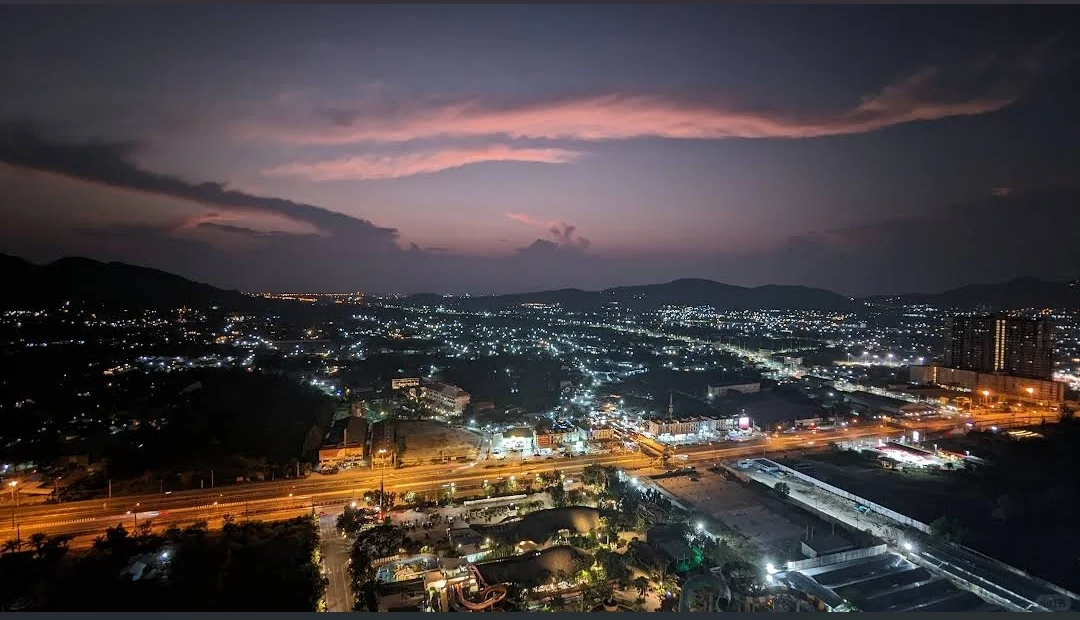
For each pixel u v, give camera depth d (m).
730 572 84.50
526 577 81.81
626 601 77.69
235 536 97.00
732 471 137.88
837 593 81.56
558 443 158.00
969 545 96.56
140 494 118.88
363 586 80.56
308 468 135.50
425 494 119.12
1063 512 109.56
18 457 129.12
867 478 130.88
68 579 82.50
